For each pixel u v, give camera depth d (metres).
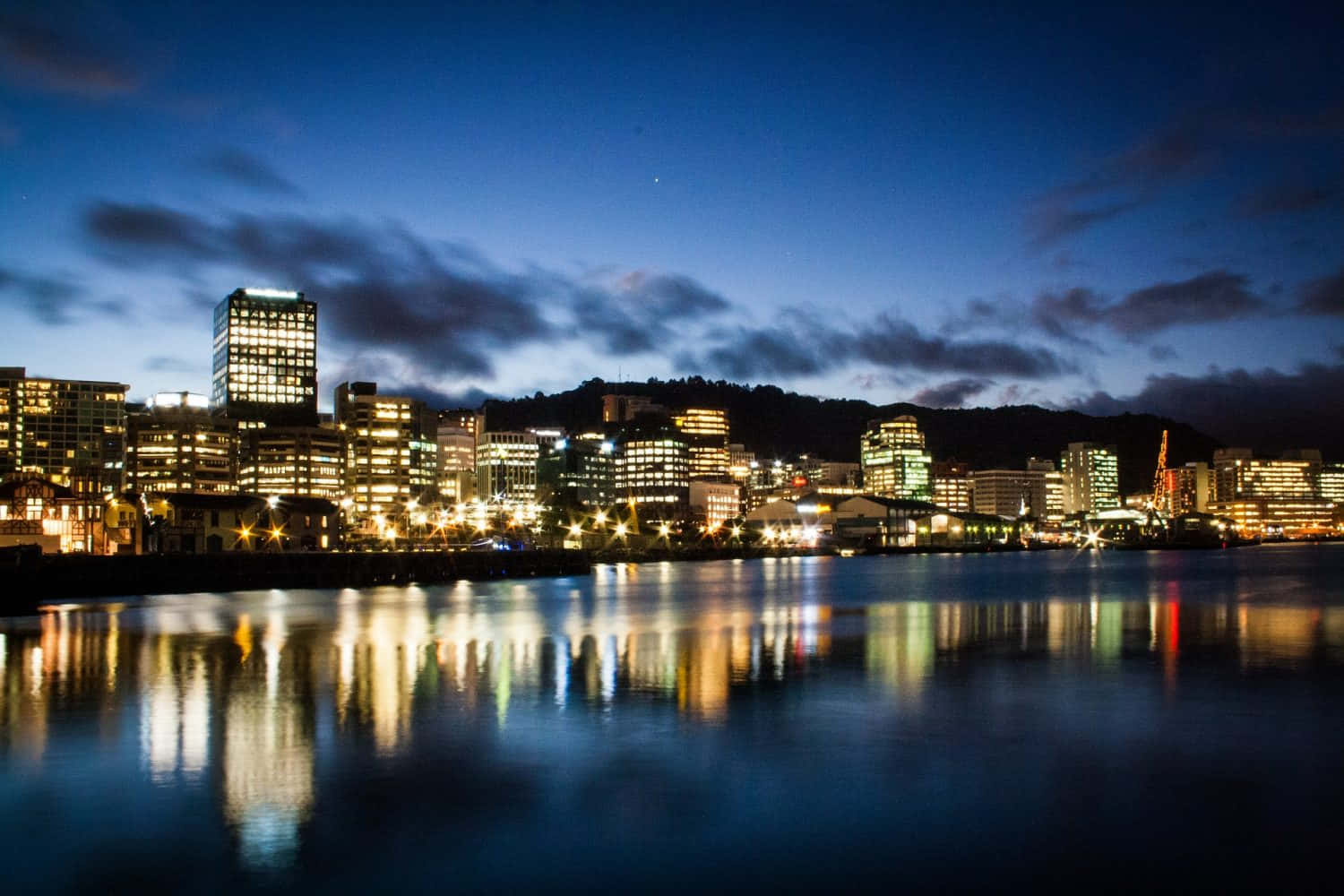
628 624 89.12
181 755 35.78
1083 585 160.38
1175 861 26.12
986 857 26.42
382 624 89.75
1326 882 24.92
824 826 28.52
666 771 33.84
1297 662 59.41
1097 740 38.09
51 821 28.84
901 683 51.78
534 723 41.22
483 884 24.72
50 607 117.75
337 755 35.78
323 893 24.23
